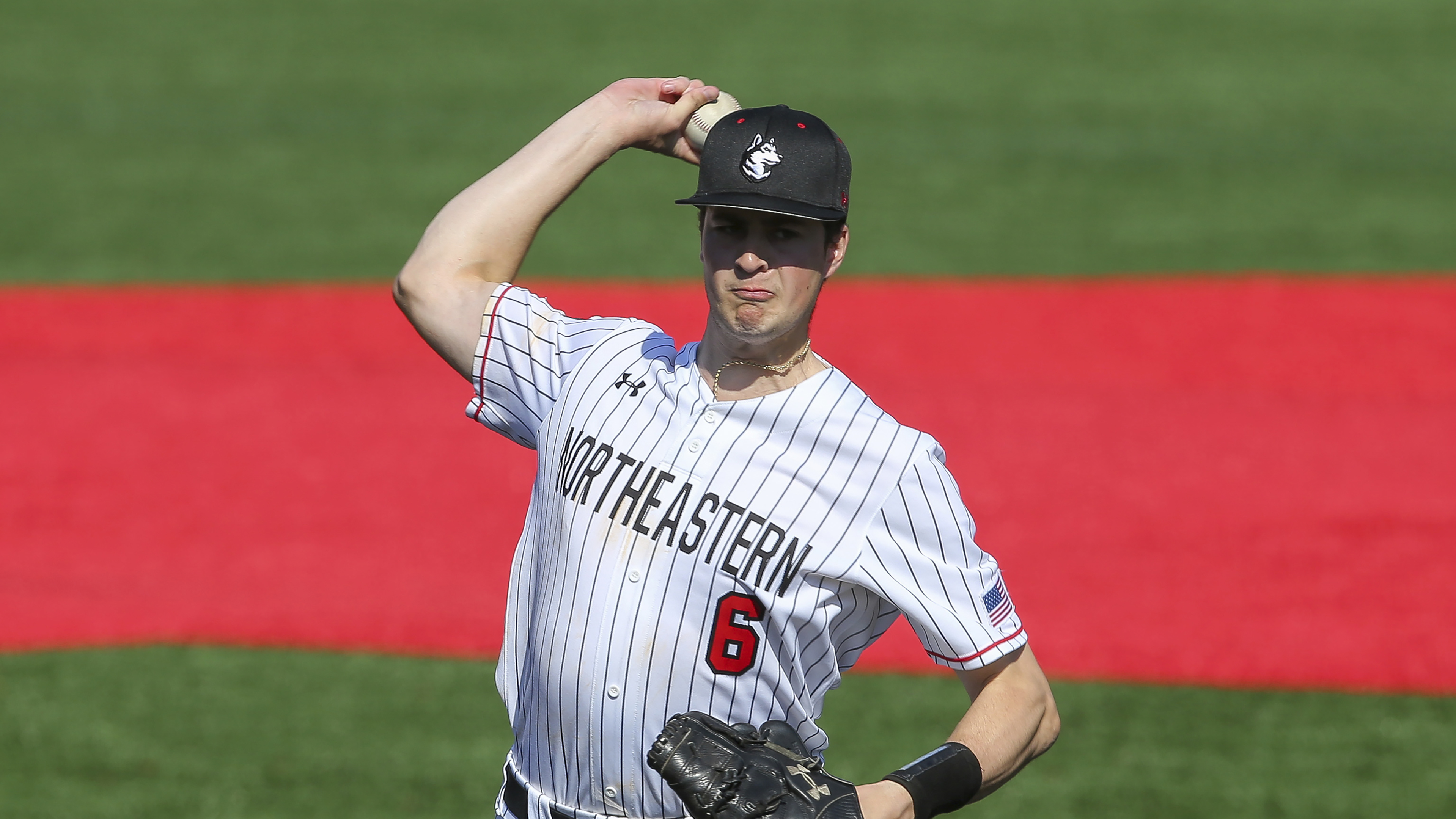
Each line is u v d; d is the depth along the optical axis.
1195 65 81.44
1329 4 93.06
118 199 59.53
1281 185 62.16
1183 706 22.88
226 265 51.81
